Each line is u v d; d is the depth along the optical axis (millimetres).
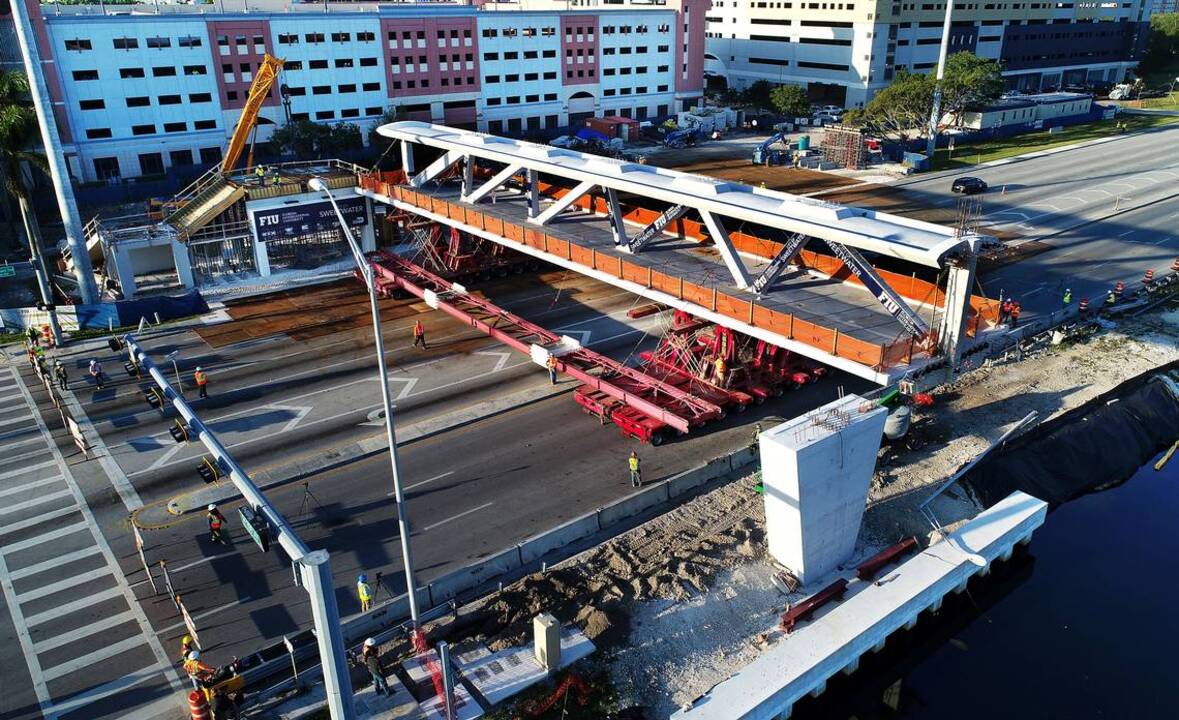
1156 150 88250
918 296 31672
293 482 30078
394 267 52000
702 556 25406
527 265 53781
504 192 52750
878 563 24969
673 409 33188
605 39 99312
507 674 20969
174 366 39969
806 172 81375
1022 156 86250
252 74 79500
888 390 30062
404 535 20531
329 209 55062
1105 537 28703
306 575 16203
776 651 21641
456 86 90875
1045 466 31031
